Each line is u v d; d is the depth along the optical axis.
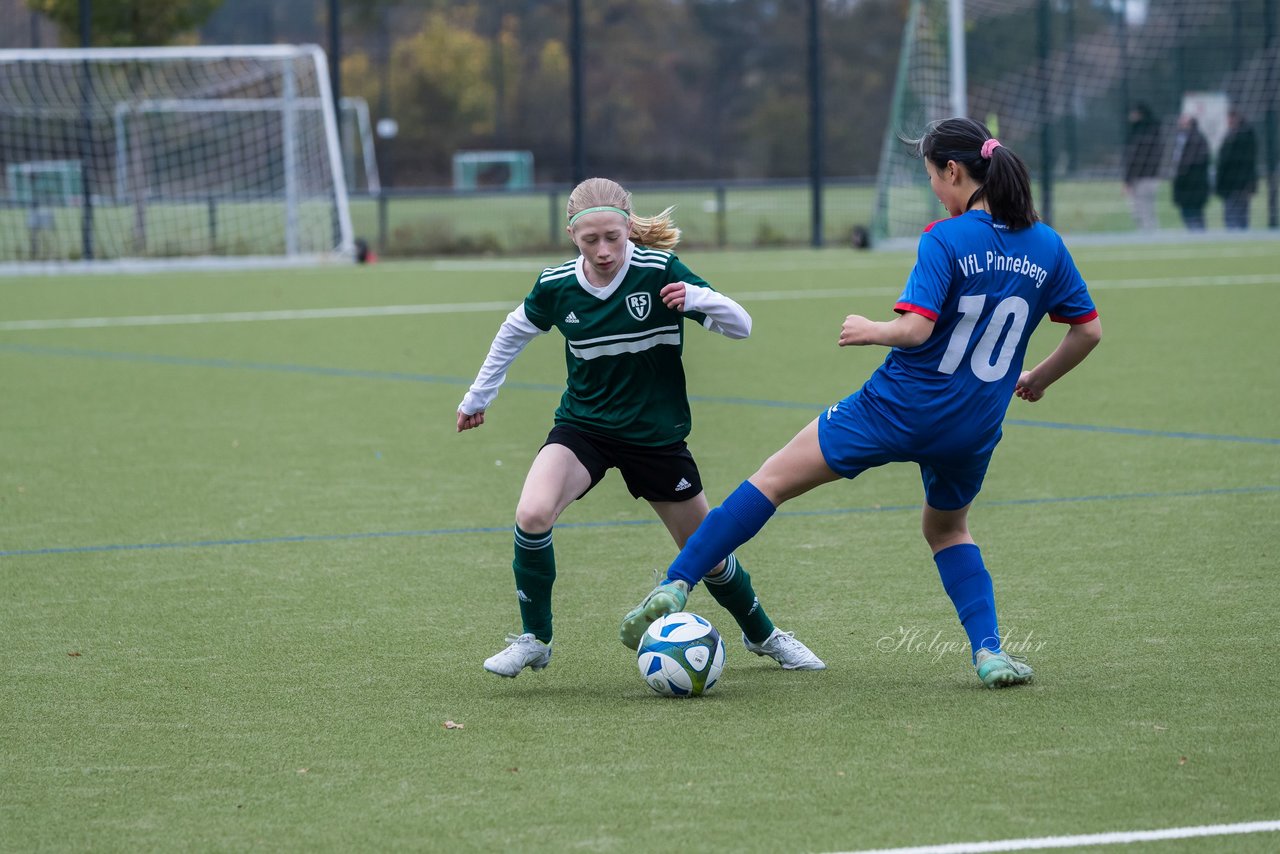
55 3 103.50
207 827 12.63
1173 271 75.19
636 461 16.77
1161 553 22.27
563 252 101.12
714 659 16.06
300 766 14.08
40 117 98.06
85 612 20.12
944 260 15.09
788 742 14.44
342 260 94.50
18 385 43.50
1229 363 42.97
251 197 100.38
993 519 24.86
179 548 23.91
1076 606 19.52
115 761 14.32
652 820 12.54
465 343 52.94
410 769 13.93
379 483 28.97
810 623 19.09
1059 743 14.25
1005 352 15.51
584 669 17.36
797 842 12.02
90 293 75.81
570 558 23.05
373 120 130.75
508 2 132.62
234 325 59.59
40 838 12.46
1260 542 22.83
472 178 130.50
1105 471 28.56
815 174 100.12
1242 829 12.14
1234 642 17.70
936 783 13.25
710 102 132.62
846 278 75.69
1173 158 100.75
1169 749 14.02
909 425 15.48
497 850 12.02
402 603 20.47
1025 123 105.69
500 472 30.02
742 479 28.98
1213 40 105.94
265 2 132.38
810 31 98.38
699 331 56.50
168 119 106.12
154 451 32.78
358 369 46.47
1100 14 107.62
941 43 93.44
